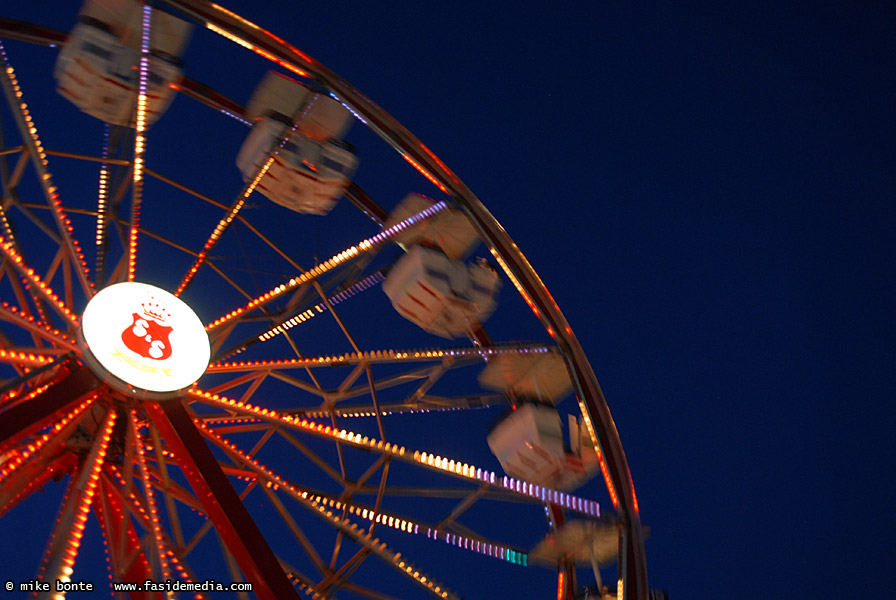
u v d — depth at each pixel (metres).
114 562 15.16
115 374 14.74
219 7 16.98
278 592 13.39
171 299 16.36
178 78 17.72
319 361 17.42
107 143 17.55
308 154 18.80
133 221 17.11
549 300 17.69
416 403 18.56
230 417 17.08
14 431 13.48
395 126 17.86
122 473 15.77
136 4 17.19
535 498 16.89
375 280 19.31
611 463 16.17
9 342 15.75
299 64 17.47
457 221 19.11
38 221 16.78
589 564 16.19
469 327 19.16
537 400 17.95
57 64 17.09
